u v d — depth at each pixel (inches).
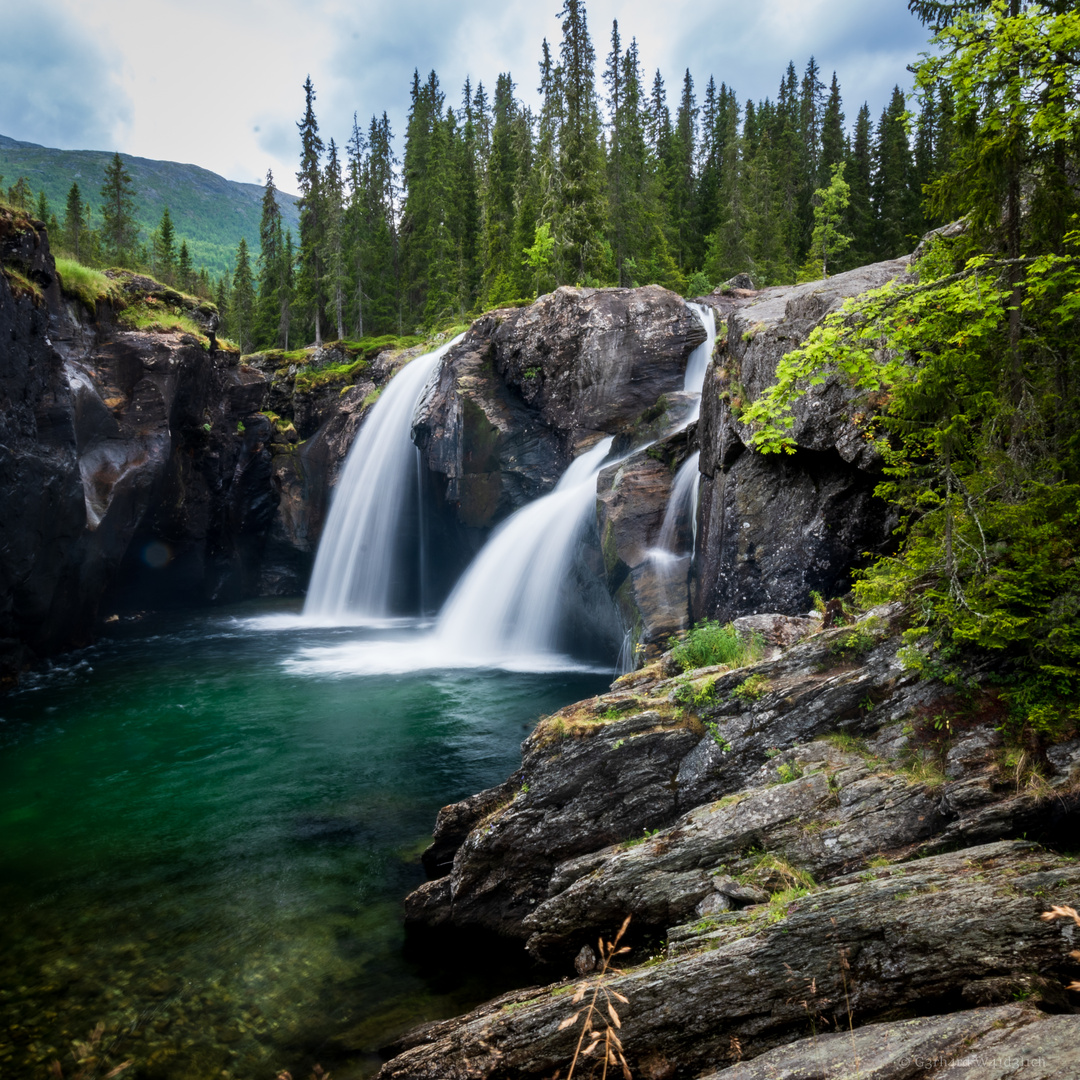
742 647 380.2
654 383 1000.9
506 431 1085.8
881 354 442.6
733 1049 203.0
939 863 216.4
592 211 1793.8
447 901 336.5
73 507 828.0
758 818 268.2
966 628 263.0
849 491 486.9
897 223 2568.9
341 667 885.2
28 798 500.1
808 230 3046.3
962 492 287.4
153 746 604.4
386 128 3277.6
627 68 2910.9
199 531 1267.2
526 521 979.3
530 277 2149.4
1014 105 290.2
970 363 303.6
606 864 282.5
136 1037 264.2
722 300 1408.7
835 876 246.2
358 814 466.0
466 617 1010.7
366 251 2903.5
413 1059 239.1
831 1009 197.5
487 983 297.9
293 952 319.3
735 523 561.0
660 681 363.3
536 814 329.4
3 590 743.7
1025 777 239.3
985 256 272.1
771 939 208.1
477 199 2847.0
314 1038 264.8
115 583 1074.1
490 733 624.1
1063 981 175.3
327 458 1528.1
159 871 394.3
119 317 1046.4
